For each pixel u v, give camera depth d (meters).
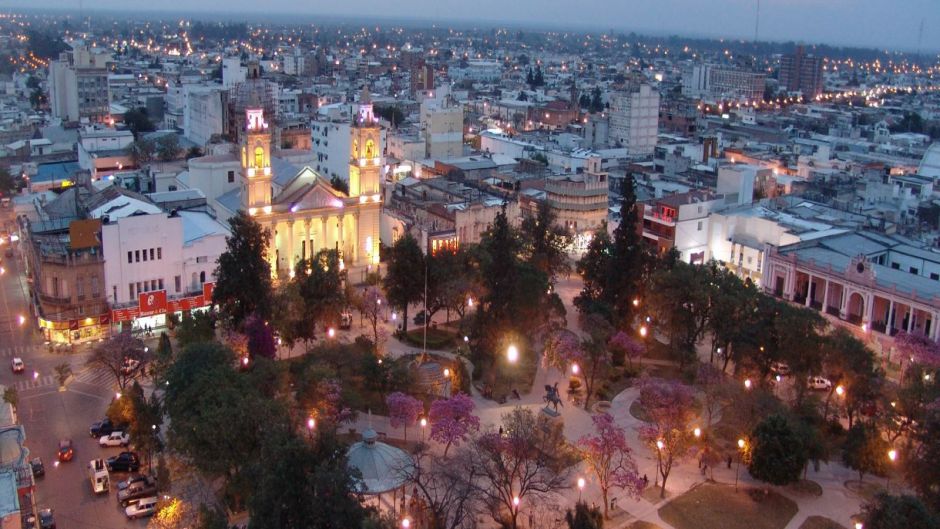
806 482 113.50
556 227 199.00
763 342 135.50
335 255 158.38
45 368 145.00
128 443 119.06
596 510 97.69
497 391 138.38
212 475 100.31
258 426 98.88
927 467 103.06
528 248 184.88
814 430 114.56
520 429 107.69
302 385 119.56
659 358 156.88
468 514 96.38
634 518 103.75
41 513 99.62
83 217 172.62
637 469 113.19
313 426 106.81
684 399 114.06
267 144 178.75
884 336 160.50
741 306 144.00
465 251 175.62
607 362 137.62
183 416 103.12
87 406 131.88
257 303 147.38
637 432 123.06
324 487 82.50
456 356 146.75
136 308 159.00
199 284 167.75
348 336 161.38
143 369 134.75
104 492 106.81
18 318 167.75
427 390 131.38
